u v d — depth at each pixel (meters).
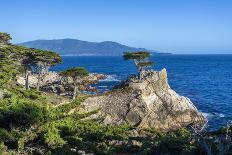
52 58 94.31
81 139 51.78
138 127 72.75
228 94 128.50
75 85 87.06
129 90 80.25
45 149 48.72
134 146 51.84
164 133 68.75
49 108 69.38
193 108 82.56
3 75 82.25
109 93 80.19
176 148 46.75
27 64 94.88
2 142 48.78
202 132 46.44
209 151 38.72
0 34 104.94
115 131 60.03
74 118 71.00
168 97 81.62
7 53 92.31
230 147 40.66
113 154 48.22
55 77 123.75
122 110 77.12
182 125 79.88
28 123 52.56
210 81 173.50
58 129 57.19
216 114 92.88
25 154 47.78
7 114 52.03
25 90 80.75
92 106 77.25
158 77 83.62
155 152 47.03
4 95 71.94
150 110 78.12
